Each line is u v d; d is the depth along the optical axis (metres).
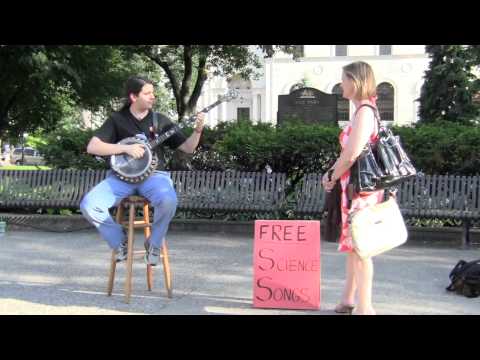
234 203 8.73
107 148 4.82
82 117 26.09
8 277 6.01
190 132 9.62
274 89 43.91
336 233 4.47
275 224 4.87
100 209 4.87
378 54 42.94
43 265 6.64
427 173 8.79
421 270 6.37
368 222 4.05
